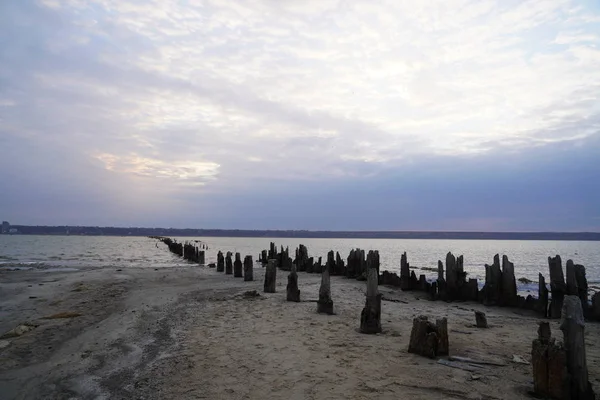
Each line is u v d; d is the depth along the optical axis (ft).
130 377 24.06
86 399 21.25
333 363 25.80
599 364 27.55
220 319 39.45
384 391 21.35
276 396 20.89
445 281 59.21
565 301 20.36
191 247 158.71
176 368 25.31
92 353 29.01
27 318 42.09
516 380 23.06
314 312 43.27
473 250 344.90
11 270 102.42
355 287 68.64
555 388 19.85
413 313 45.65
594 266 161.27
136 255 196.44
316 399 20.45
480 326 38.47
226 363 26.04
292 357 27.09
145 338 32.78
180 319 39.70
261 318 39.83
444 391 21.31
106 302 51.16
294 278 50.85
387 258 206.69
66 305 49.24
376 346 29.68
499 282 55.11
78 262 142.92
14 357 28.48
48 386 23.06
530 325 41.57
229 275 90.27
